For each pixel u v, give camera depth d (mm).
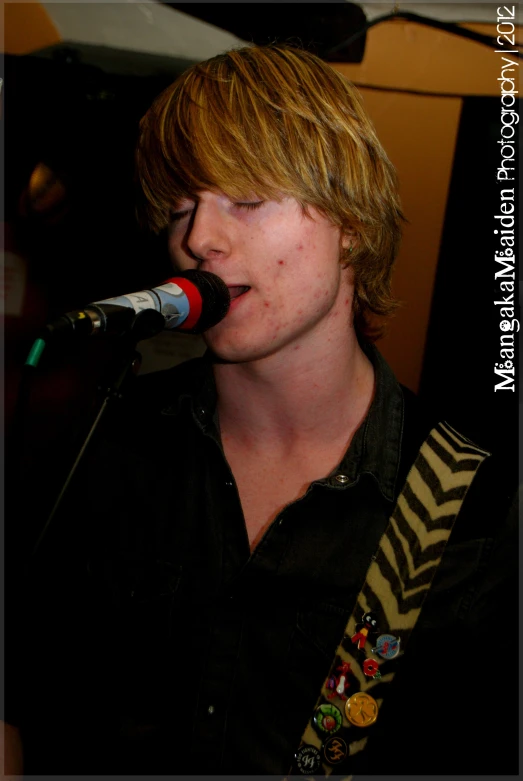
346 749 1003
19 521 1251
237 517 1086
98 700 1155
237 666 1037
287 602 1048
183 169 964
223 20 1551
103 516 1215
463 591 1037
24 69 1641
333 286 1001
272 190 939
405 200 1821
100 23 1603
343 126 1009
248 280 960
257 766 1010
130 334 777
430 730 1021
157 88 1666
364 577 1048
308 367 1024
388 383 1150
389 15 1559
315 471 1092
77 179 1792
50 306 1906
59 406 1890
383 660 1021
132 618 1139
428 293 1861
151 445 1218
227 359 988
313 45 1548
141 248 1860
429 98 1754
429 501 1062
